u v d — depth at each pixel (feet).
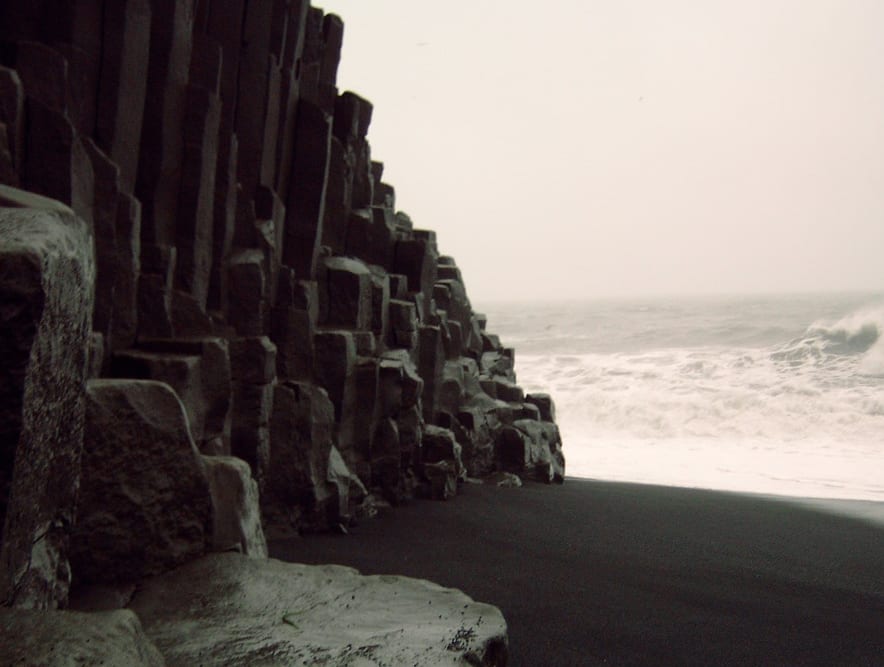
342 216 32.48
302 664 10.69
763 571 25.64
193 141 22.71
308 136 28.12
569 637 18.10
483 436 40.81
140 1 21.06
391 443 31.24
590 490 40.47
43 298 8.51
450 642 11.58
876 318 105.29
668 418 80.23
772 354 106.11
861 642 19.06
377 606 13.01
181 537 14.40
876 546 29.94
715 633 19.15
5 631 7.97
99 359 18.13
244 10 25.20
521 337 170.09
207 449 21.18
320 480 25.80
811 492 46.88
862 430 75.66
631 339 153.07
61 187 18.13
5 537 8.86
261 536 16.84
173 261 22.25
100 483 13.48
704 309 227.20
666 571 24.73
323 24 31.60
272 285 26.22
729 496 41.37
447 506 32.07
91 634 8.39
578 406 83.76
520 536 27.89
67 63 19.43
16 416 8.59
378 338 32.65
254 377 23.59
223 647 11.19
